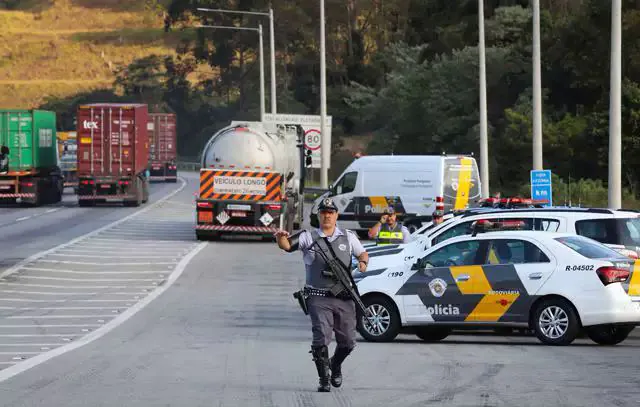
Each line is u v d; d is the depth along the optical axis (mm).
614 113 71750
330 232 33406
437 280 48125
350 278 33188
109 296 67250
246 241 106812
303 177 123812
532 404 31047
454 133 178375
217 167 104750
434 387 34281
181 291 69812
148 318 57312
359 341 49406
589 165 147250
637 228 51500
